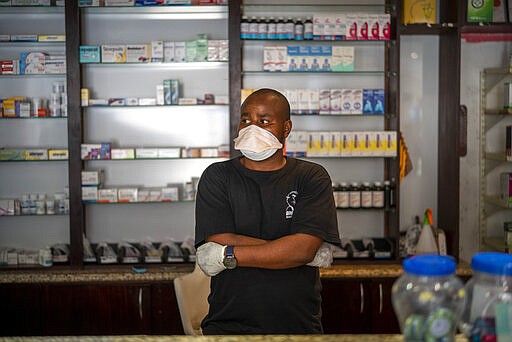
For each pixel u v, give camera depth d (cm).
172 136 429
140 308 378
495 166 430
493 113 415
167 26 423
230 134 390
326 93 401
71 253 396
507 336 138
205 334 229
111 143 427
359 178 432
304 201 228
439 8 423
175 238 434
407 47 427
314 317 230
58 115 402
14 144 426
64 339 169
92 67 422
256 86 423
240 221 228
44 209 406
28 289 378
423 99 430
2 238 430
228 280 224
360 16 394
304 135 396
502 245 411
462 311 143
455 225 403
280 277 223
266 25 394
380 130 428
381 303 380
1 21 421
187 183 411
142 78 425
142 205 431
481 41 427
